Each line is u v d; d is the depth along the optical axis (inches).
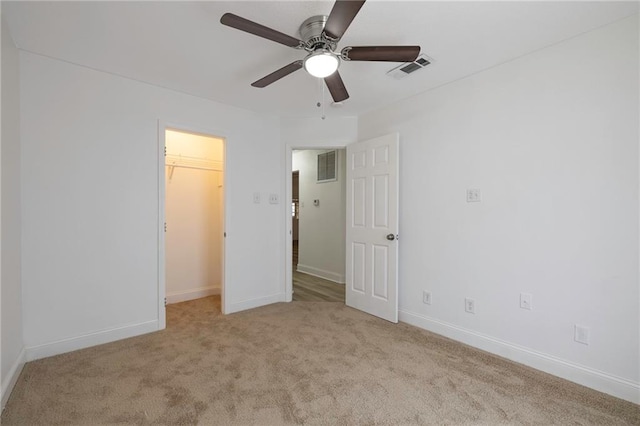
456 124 108.3
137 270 110.7
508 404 72.1
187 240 157.6
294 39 69.6
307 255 228.5
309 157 225.5
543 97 87.7
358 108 137.9
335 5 57.6
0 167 70.7
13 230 81.6
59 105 95.3
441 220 112.9
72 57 93.7
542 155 88.0
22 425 63.9
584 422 66.4
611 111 76.6
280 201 152.9
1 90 72.2
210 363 90.3
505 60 94.5
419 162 120.7
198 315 132.6
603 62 77.7
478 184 102.2
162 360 92.0
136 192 110.3
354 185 143.5
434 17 74.0
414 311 122.2
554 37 82.2
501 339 96.3
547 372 86.2
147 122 112.6
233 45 87.1
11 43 81.2
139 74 105.4
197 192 161.0
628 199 74.4
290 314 134.3
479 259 101.9
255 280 144.6
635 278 73.5
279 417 67.0
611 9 71.1
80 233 99.2
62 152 95.8
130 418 66.4
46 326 93.2
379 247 130.9
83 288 99.8
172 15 73.7
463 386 79.1
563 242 84.1
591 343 79.4
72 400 72.3
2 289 71.5
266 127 147.6
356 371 86.2
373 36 82.0
